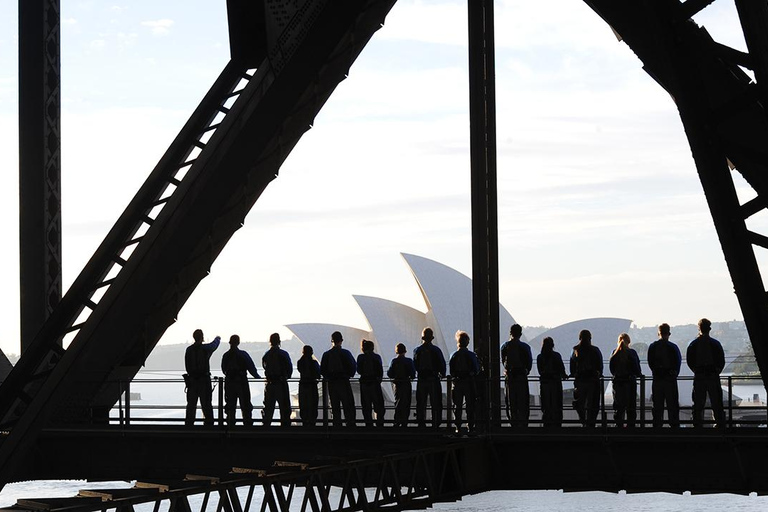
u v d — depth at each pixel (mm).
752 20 7289
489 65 17016
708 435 13938
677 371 15625
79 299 17078
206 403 17109
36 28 18375
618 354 15961
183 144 17812
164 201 17359
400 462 13844
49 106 18453
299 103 15758
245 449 15719
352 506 12492
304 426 15625
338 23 14898
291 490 11617
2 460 15562
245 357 17156
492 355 16688
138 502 10008
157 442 16000
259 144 15625
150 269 15891
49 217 18344
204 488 10680
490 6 17047
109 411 17547
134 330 16219
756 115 9875
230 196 15859
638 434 14203
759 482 13789
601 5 14969
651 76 15273
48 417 15695
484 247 16859
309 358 17141
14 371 16703
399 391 16734
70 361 15703
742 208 7641
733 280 7773
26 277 18203
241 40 17938
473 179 16953
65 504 9664
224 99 18125
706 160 7645
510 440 14703
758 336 7805
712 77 9977
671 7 7566
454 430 15289
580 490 14523
